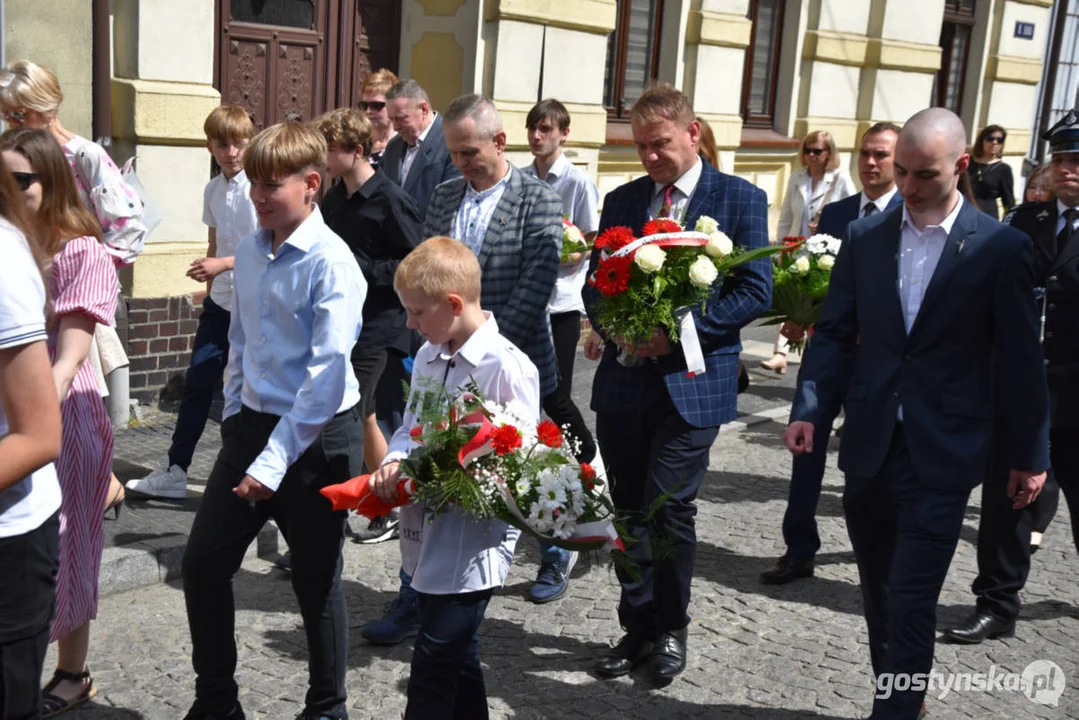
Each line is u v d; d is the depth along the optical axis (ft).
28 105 14.61
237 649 12.94
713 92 32.99
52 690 11.41
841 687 12.87
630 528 12.79
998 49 44.83
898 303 11.08
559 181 18.51
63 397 10.21
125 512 15.97
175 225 21.17
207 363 16.90
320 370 10.12
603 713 12.04
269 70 23.40
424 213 18.60
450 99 26.48
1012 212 15.23
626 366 12.91
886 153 16.24
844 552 17.26
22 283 7.66
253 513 10.50
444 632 9.52
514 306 13.39
